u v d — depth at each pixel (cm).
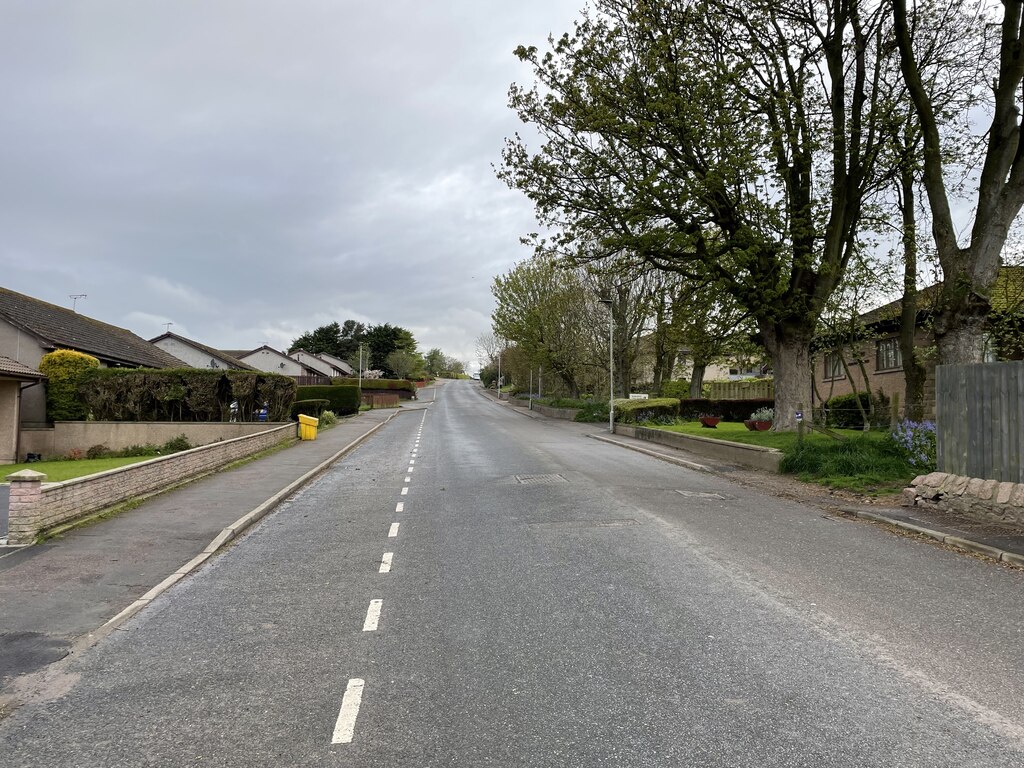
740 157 1619
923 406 1544
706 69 1681
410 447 2312
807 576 664
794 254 1873
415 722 376
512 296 4828
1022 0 1324
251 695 416
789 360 1908
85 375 2452
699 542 812
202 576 699
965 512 927
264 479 1405
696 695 404
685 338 2762
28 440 2339
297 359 8438
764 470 1530
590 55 1733
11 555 774
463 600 595
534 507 1064
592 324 4188
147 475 1180
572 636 504
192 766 337
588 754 340
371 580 668
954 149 1748
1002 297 1778
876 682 421
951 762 330
